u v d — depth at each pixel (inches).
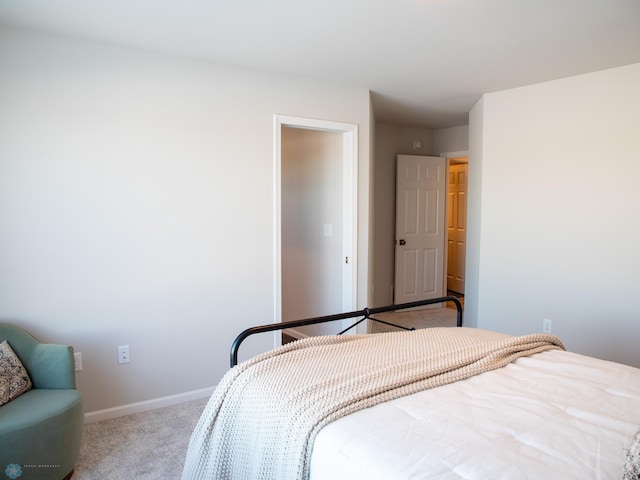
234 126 120.0
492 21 91.6
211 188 117.4
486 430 48.1
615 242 127.0
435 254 222.7
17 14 86.4
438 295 224.8
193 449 63.4
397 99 159.8
